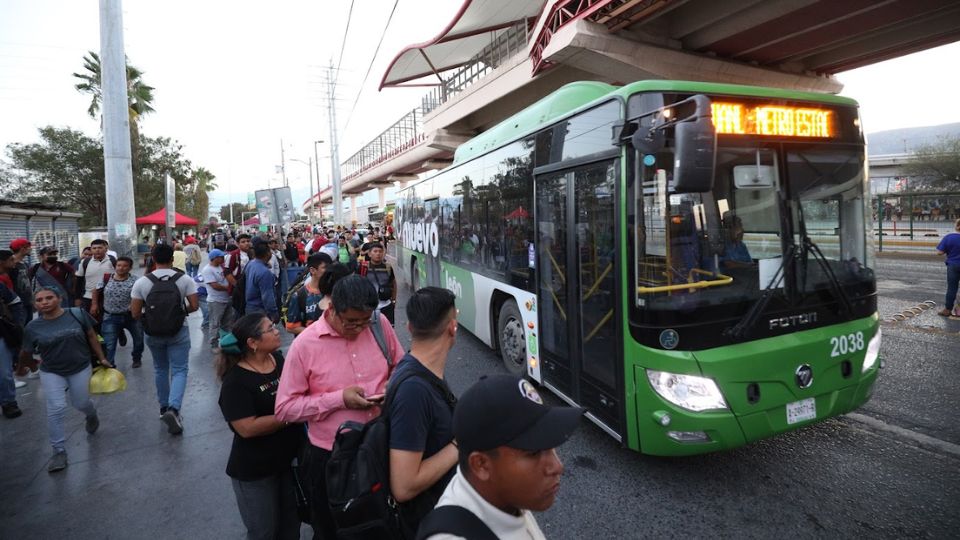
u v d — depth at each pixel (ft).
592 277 13.48
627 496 11.83
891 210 71.97
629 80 49.37
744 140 11.84
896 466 12.55
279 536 9.18
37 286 24.77
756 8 39.65
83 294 26.08
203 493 12.91
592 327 13.55
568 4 45.24
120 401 19.48
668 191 11.25
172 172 102.63
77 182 92.79
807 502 11.25
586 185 13.66
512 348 20.04
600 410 13.25
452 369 22.09
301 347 8.36
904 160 129.70
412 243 40.57
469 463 3.75
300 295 14.87
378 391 8.50
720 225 11.51
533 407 3.65
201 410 18.37
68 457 15.01
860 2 36.78
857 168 13.00
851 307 12.37
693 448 11.03
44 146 90.84
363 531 5.77
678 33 45.32
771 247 11.80
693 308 11.03
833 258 12.53
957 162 105.70
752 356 11.03
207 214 190.49
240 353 8.66
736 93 11.84
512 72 64.85
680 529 10.56
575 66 47.65
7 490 13.25
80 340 15.05
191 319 35.19
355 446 6.11
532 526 4.04
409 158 129.49
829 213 12.52
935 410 15.70
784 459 13.11
